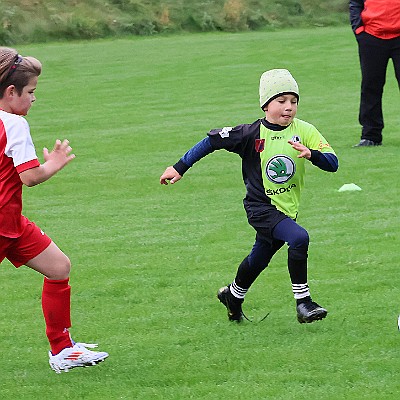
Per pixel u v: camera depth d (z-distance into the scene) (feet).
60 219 77.15
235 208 79.25
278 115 46.44
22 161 39.47
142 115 140.26
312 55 215.10
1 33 277.03
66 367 42.37
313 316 45.24
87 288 56.95
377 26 101.91
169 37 289.94
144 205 81.61
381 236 67.05
